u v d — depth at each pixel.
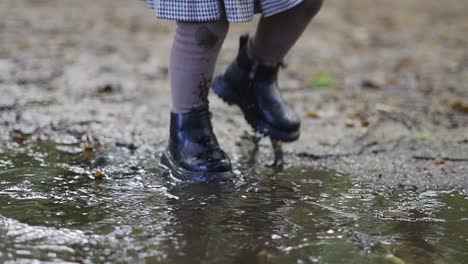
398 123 5.08
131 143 4.20
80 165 3.71
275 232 2.84
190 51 3.40
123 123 4.70
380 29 10.15
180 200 3.19
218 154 3.55
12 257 2.48
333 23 10.51
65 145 4.11
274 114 3.84
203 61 3.43
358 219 3.06
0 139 4.17
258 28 3.67
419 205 3.30
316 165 3.93
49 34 8.39
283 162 3.96
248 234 2.81
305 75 6.95
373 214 3.14
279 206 3.18
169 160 3.64
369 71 7.27
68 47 7.69
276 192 3.39
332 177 3.71
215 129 4.64
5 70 6.29
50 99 5.31
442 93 6.22
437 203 3.34
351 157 4.12
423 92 6.26
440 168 3.94
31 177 3.46
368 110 5.49
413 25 10.56
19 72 6.25
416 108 5.60
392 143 4.48
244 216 3.01
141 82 6.22
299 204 3.22
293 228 2.90
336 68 7.39
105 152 3.99
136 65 7.00
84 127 4.54
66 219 2.89
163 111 5.13
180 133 3.55
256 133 4.43
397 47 8.80
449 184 3.65
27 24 8.97
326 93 6.14
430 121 5.17
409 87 6.49
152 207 3.08
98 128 4.52
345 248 2.72
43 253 2.53
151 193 3.28
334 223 2.99
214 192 3.34
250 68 3.82
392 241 2.82
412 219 3.10
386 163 4.02
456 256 2.71
